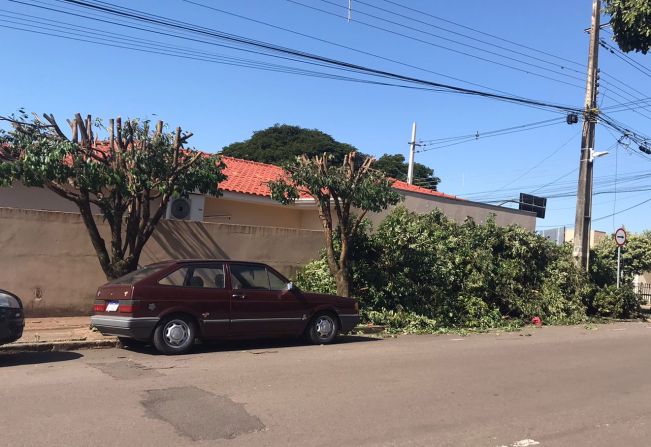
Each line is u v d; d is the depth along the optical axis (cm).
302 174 1375
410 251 1579
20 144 1091
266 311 1048
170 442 518
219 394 690
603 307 1970
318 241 1634
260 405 646
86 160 1109
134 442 515
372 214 2120
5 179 1062
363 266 1525
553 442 553
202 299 984
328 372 839
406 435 556
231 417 597
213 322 991
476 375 853
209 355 966
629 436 579
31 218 1254
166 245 1396
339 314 1142
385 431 566
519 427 596
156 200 1800
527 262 1878
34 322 1204
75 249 1300
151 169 1140
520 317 1762
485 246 1805
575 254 2084
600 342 1298
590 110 2097
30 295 1251
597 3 2109
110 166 1140
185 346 971
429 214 1889
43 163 1033
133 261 1171
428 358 991
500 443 543
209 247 1451
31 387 709
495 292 1725
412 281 1565
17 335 850
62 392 684
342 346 1110
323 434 552
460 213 2436
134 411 609
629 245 3034
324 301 1125
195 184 1194
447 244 1720
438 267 1612
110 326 945
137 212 1180
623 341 1329
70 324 1194
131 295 931
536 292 1822
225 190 1858
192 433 543
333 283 1490
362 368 877
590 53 2117
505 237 1856
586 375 883
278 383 758
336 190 1395
